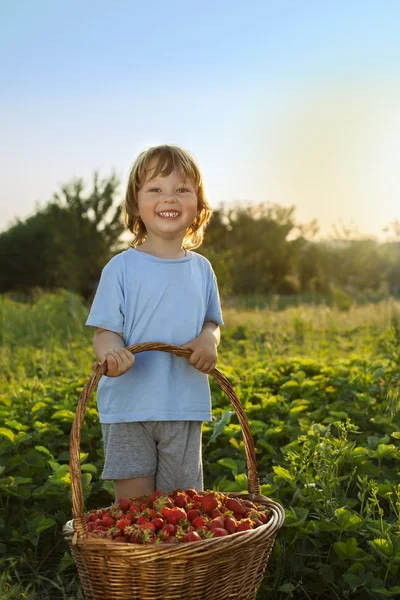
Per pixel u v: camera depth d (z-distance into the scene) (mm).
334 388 5332
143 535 2422
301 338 9617
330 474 3240
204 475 4086
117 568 2344
